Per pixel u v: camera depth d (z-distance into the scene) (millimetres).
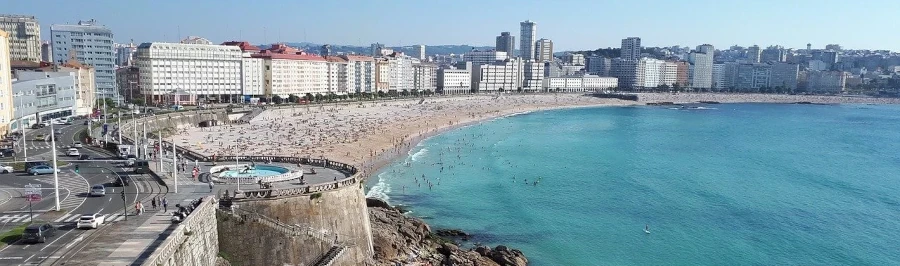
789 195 150375
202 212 61531
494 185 155750
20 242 55500
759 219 126875
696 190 154750
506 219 123062
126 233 58500
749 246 109000
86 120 176750
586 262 99438
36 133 148500
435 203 134500
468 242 107438
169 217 64125
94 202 71625
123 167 96375
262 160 102250
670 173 178750
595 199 142625
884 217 129875
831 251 106875
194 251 57625
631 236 113812
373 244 88562
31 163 92625
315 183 81625
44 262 50281
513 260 96062
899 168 194000
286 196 70750
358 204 80125
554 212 129625
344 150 188500
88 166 97562
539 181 162250
